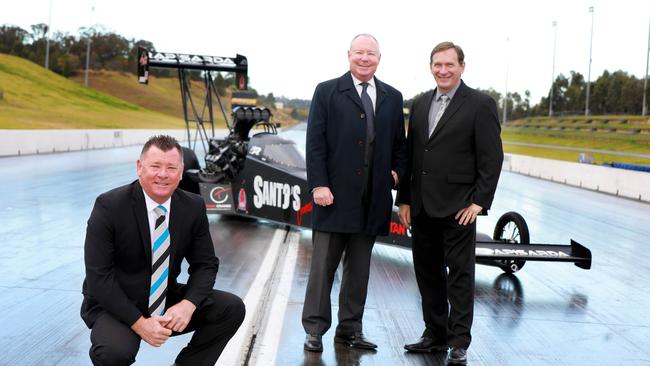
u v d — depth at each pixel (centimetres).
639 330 552
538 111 9212
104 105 7175
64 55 10138
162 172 324
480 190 432
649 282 750
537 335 527
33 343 466
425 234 463
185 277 679
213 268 354
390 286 668
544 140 4650
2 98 5616
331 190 457
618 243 1015
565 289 698
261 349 459
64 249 784
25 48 9794
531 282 727
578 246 661
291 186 937
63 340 475
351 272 472
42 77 7512
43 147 2550
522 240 700
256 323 517
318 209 461
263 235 940
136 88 10062
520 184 2186
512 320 568
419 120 458
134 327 323
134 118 6681
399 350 473
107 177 1644
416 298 623
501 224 755
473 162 443
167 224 337
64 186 1416
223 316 357
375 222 460
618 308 625
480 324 552
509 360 464
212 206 1024
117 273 334
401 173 476
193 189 1099
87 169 1859
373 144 455
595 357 478
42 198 1213
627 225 1228
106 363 316
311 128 459
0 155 2205
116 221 325
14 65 7562
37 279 643
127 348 319
